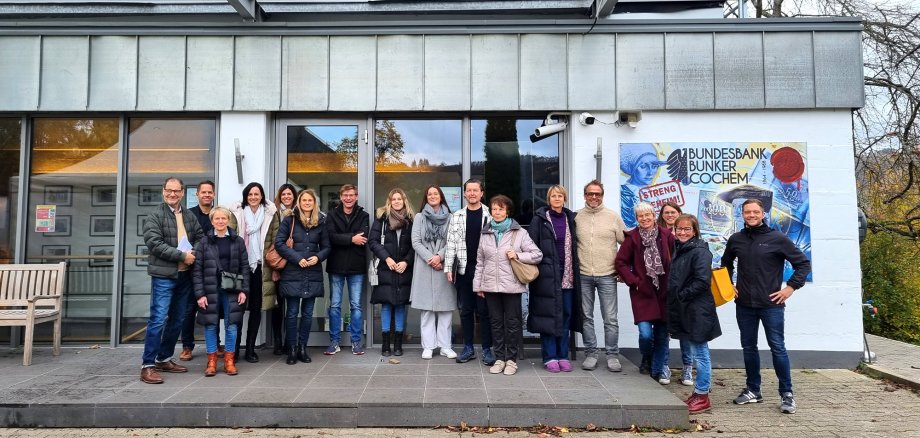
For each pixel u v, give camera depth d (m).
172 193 4.46
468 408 3.80
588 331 4.84
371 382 4.32
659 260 4.58
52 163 5.90
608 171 5.67
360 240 5.09
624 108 5.67
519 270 4.49
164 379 4.41
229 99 5.68
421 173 5.86
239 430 3.75
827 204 5.60
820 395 4.61
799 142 5.66
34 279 5.45
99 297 5.80
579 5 5.79
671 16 6.04
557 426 3.79
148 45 5.71
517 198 5.82
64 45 5.71
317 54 5.73
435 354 5.38
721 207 5.62
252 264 4.94
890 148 10.42
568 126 5.82
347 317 5.74
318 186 5.83
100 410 3.79
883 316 10.42
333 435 3.67
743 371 5.41
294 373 4.59
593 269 4.82
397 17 5.97
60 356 5.27
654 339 4.75
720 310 5.56
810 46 5.67
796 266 4.08
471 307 5.04
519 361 5.11
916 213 11.16
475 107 5.70
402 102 5.71
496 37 5.74
